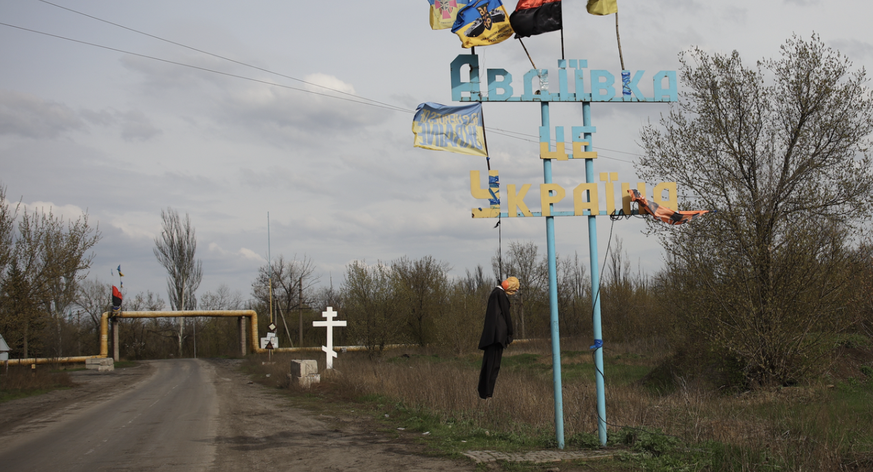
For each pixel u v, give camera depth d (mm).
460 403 12250
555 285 8461
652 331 35906
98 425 11664
